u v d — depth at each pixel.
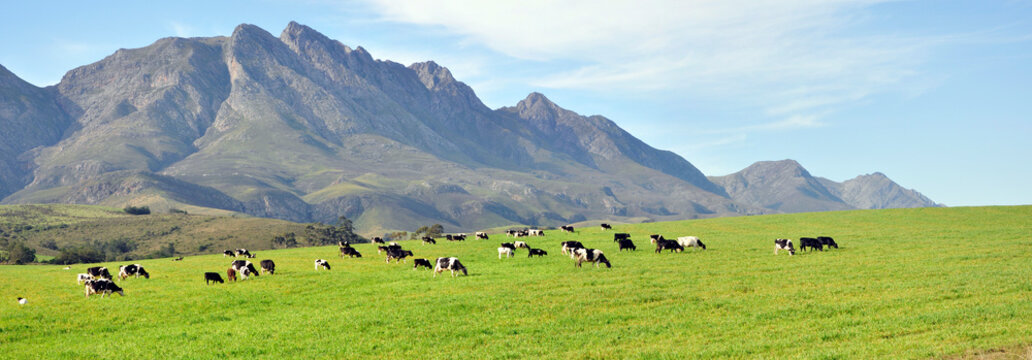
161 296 35.50
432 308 30.47
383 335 25.95
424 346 24.31
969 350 20.09
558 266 44.91
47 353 24.45
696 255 49.38
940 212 84.62
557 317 28.28
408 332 26.30
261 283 39.91
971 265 38.97
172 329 27.97
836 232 68.06
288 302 33.53
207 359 23.36
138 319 30.03
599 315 28.41
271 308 32.28
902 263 40.97
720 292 32.88
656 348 22.73
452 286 36.94
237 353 24.05
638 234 74.62
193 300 34.06
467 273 42.34
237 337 26.19
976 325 23.30
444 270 44.53
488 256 53.84
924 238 56.78
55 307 32.53
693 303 30.33
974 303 27.39
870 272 37.53
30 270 54.34
